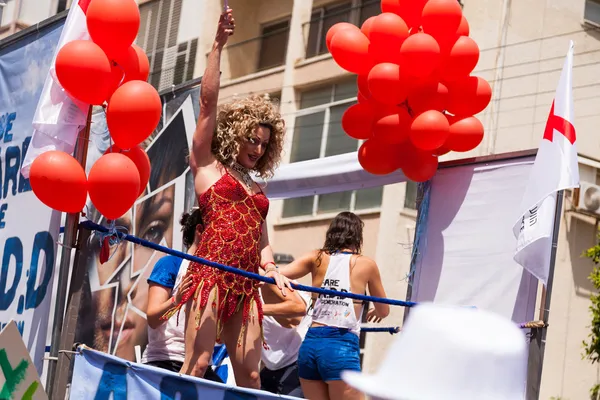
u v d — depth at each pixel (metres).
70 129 3.91
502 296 5.21
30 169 3.75
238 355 3.93
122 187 3.70
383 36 5.02
